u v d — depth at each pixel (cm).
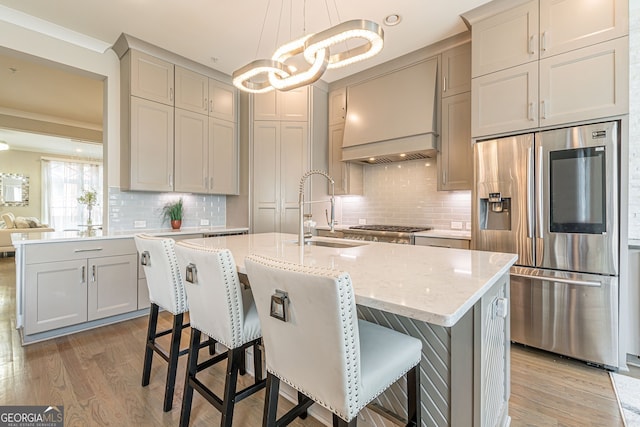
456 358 117
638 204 244
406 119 339
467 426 115
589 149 211
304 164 401
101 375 205
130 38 306
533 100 233
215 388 192
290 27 288
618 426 158
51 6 256
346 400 86
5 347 242
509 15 245
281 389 184
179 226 372
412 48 327
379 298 91
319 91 413
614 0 204
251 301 156
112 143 329
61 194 858
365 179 432
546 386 193
